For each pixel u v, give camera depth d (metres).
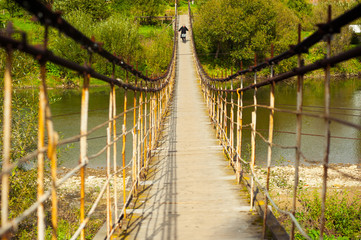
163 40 41.31
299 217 7.77
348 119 21.36
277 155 15.42
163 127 11.42
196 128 11.17
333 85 35.97
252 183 4.57
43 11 1.66
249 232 3.89
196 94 18.58
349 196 10.45
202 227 4.07
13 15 32.47
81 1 46.88
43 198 1.82
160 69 38.94
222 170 6.73
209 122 12.03
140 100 6.00
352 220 7.44
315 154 15.62
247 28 39.84
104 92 32.84
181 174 6.50
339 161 14.63
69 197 10.59
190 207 4.77
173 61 25.88
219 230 3.97
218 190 5.50
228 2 41.59
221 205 4.80
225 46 45.91
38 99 7.80
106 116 22.52
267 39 41.16
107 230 3.58
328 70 1.95
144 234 3.92
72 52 30.89
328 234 7.19
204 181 6.02
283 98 29.03
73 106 25.48
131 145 17.16
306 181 12.05
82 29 36.78
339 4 42.09
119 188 11.46
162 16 56.34
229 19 40.50
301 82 2.56
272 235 3.71
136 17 54.47
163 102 14.72
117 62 3.71
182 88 20.70
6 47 1.41
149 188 5.68
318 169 13.47
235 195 5.22
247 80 40.44
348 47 42.41
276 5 44.00
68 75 34.16
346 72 43.06
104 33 37.66
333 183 11.91
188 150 8.52
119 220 4.14
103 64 32.69
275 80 3.24
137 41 39.44
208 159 7.61
